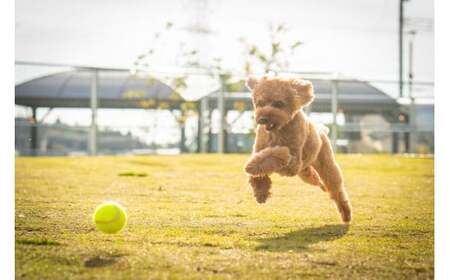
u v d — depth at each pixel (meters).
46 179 5.73
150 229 3.53
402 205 4.65
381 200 4.88
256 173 3.00
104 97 9.22
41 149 9.02
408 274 2.85
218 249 3.08
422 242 3.43
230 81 9.38
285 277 2.68
